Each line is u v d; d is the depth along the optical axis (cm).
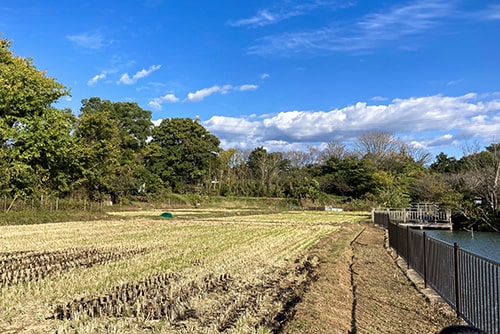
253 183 7081
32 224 2808
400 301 900
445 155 7100
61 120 3484
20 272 1125
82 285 951
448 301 862
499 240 2831
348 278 1112
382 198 4909
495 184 3625
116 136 5150
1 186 3117
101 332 632
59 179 3784
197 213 4406
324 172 7469
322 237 2192
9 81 3238
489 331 645
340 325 685
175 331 639
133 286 950
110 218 3384
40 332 643
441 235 3206
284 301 830
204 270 1153
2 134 3075
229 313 744
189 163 6531
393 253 1684
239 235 2253
